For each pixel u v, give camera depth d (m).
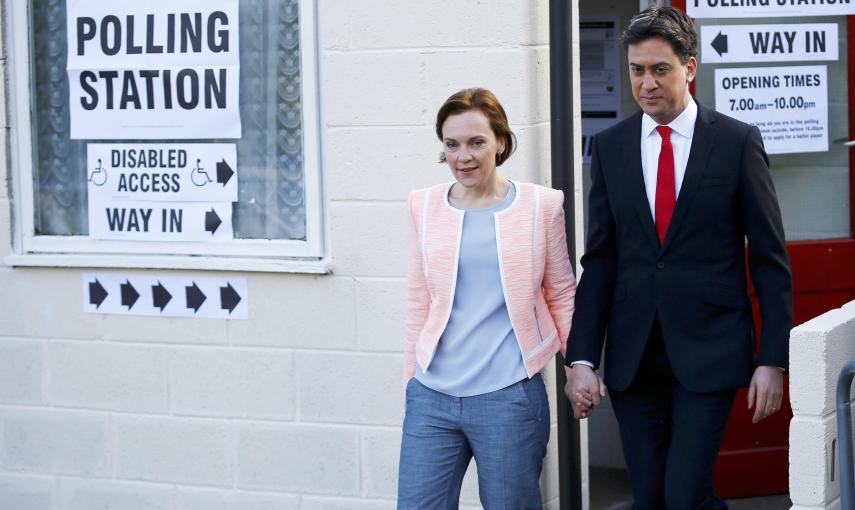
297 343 5.04
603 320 3.96
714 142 3.77
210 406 5.18
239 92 5.12
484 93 3.90
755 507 5.36
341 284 4.96
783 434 5.46
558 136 4.65
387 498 5.01
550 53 4.64
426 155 4.82
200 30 5.14
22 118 5.35
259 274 5.05
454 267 3.88
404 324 4.91
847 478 3.52
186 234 5.21
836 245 5.43
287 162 5.11
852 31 5.36
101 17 5.25
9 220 5.37
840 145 5.44
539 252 3.91
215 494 5.21
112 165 5.29
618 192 3.88
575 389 3.91
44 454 5.42
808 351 3.66
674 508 3.78
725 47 5.31
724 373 3.75
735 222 3.80
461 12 4.71
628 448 3.96
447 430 3.94
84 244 5.33
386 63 4.82
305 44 4.96
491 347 3.88
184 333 5.18
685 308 3.78
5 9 5.33
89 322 5.30
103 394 5.31
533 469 3.93
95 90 5.29
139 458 5.30
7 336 5.41
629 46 3.76
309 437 5.07
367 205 4.90
